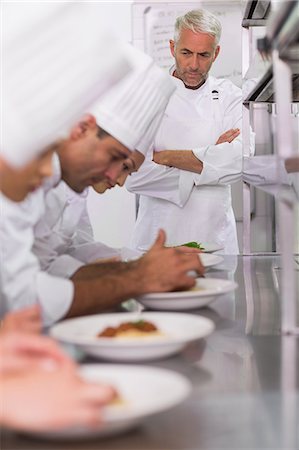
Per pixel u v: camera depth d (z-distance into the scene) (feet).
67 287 5.58
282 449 3.08
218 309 6.32
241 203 16.05
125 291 5.77
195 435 3.24
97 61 3.66
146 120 6.77
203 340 5.08
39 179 4.27
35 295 5.43
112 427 3.10
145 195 14.10
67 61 3.60
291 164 5.69
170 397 3.20
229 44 15.55
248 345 4.91
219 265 9.70
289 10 4.77
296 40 5.10
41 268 7.17
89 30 3.66
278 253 11.39
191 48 13.74
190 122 14.06
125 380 3.57
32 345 3.51
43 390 3.06
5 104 3.51
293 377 4.09
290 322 5.27
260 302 6.68
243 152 11.40
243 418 3.45
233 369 4.28
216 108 14.16
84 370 3.68
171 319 4.96
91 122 6.26
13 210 5.38
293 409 3.56
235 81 15.61
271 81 8.20
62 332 4.57
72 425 2.90
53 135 3.60
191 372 4.22
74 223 7.89
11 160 3.54
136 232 14.38
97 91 3.84
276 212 14.47
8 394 3.04
